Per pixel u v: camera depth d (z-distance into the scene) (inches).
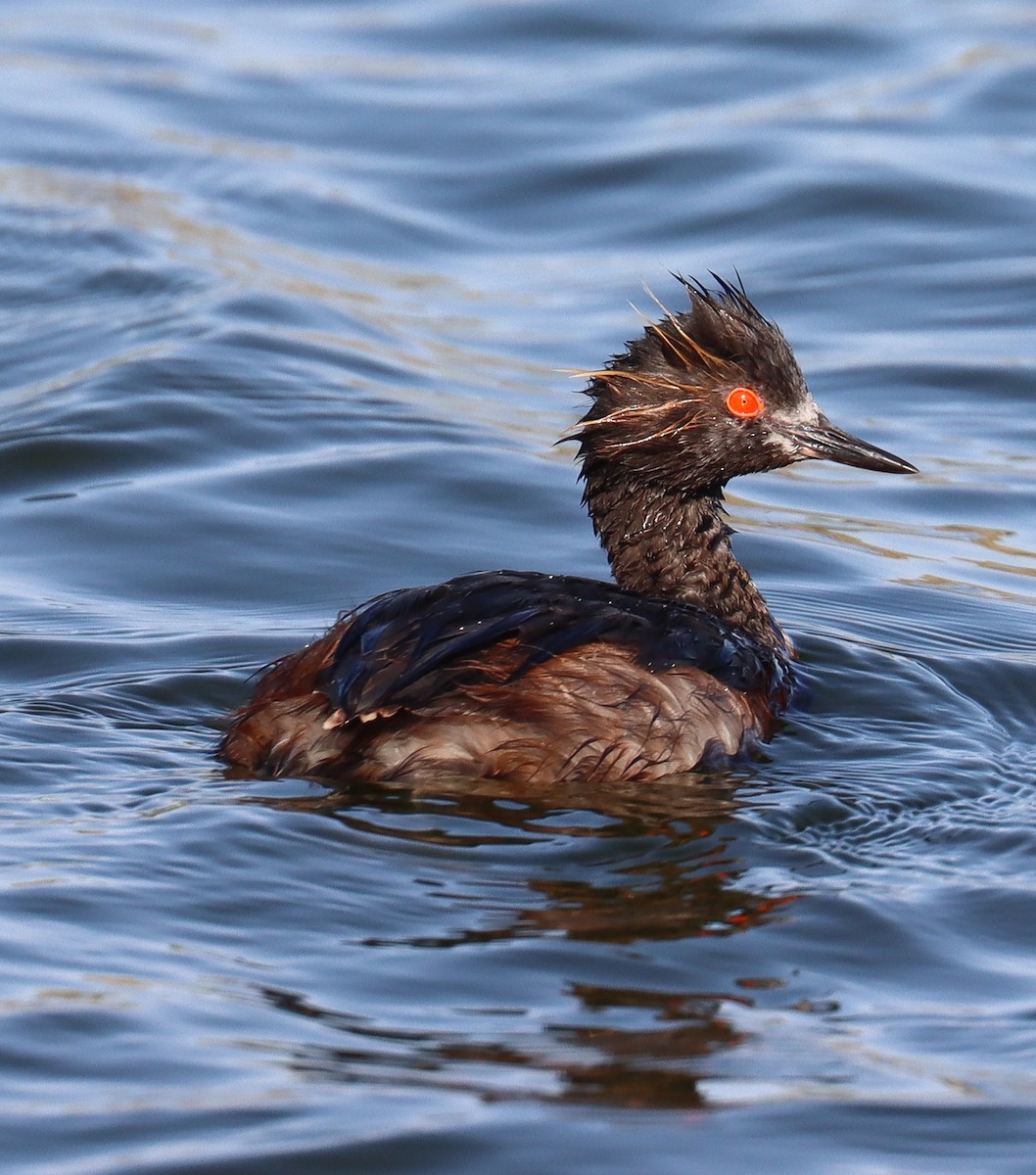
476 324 885.2
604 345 859.4
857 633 584.4
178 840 394.0
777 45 1182.9
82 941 353.1
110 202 994.1
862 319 884.6
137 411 749.9
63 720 476.4
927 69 1146.7
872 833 416.2
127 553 637.9
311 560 634.8
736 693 464.4
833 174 1014.4
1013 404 799.7
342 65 1186.6
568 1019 334.0
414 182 1035.9
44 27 1252.5
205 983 340.8
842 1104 311.3
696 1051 326.6
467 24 1237.1
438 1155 293.9
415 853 395.5
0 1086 308.0
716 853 401.4
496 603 452.1
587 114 1101.1
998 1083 319.0
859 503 723.4
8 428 734.5
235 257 932.0
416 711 427.2
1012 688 534.9
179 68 1184.8
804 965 357.1
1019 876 395.9
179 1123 299.7
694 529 543.8
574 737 429.7
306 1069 315.0
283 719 438.6
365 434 745.0
